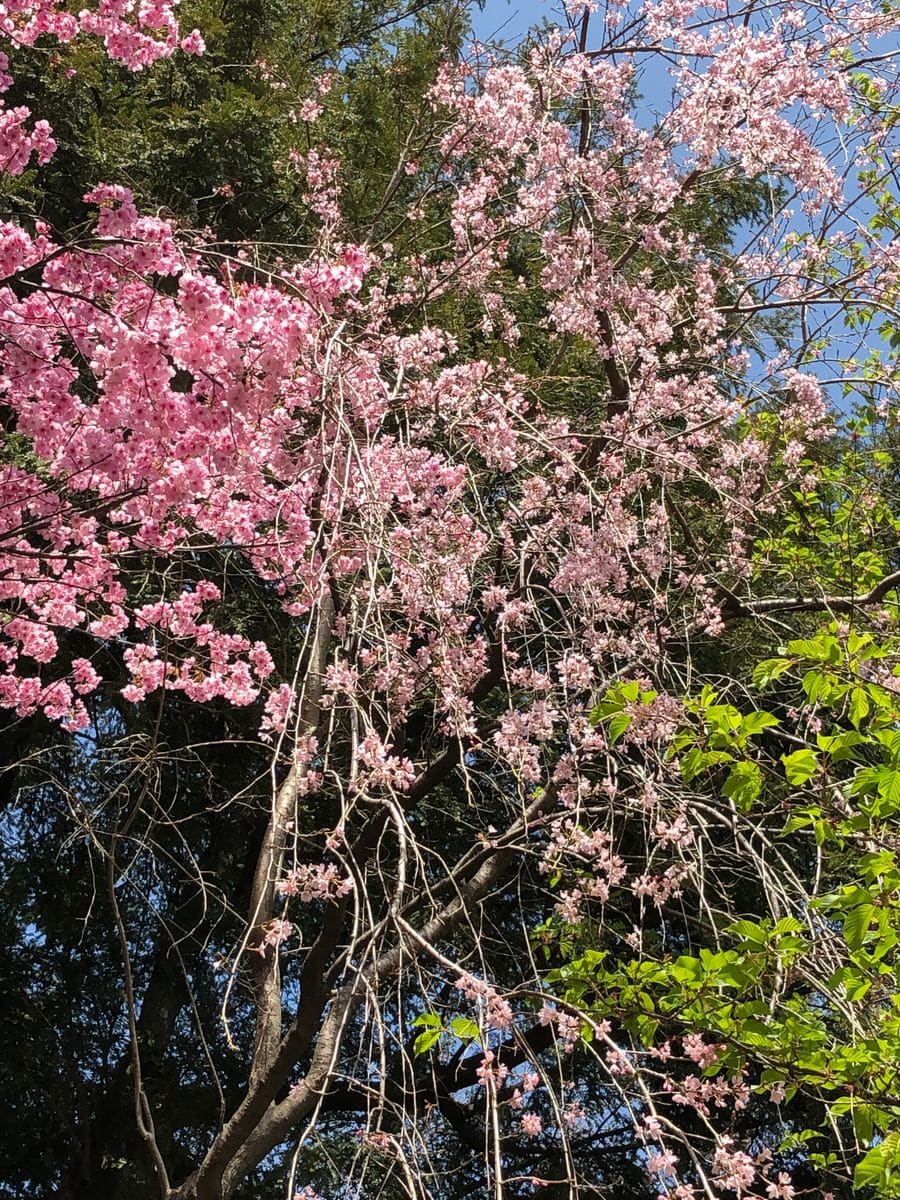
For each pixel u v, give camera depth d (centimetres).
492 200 622
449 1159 801
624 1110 705
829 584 670
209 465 367
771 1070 341
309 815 727
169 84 855
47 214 755
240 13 939
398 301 652
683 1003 357
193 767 777
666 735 431
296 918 811
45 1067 778
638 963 371
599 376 787
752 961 339
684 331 607
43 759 717
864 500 691
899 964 343
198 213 841
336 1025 519
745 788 340
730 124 521
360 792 386
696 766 346
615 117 568
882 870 329
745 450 607
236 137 819
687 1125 755
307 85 958
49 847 786
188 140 822
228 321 316
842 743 330
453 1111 809
